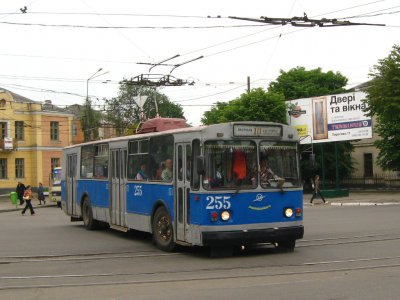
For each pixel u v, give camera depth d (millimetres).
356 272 9422
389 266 9969
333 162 45594
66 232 18516
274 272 9758
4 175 57250
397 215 21531
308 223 19234
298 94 46375
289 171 12250
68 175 21359
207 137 11531
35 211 34719
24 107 58812
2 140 56344
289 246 12312
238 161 11758
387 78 29688
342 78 47125
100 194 17719
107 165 17094
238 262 11070
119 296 8148
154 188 13742
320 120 38844
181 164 12383
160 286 8820
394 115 30000
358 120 36625
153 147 13938
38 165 59094
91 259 12195
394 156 40625
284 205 12008
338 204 31078
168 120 15664
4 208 38781
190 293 8156
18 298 8266
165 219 13234
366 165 51312
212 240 11289
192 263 11148
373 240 13867
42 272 10656
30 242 15727
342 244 13297
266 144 12062
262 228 11727
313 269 9930
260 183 11828
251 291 8117
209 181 11430
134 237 16516
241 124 11820
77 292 8586
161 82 25297
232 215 11492
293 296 7672
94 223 18781
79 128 63062
